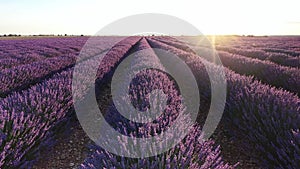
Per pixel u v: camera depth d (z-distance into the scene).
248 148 3.55
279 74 6.53
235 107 4.13
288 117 3.11
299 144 2.69
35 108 3.84
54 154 3.76
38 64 8.81
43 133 3.35
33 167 3.40
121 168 2.17
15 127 3.02
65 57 11.38
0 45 21.98
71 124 4.80
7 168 2.72
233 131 4.01
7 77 6.16
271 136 3.08
